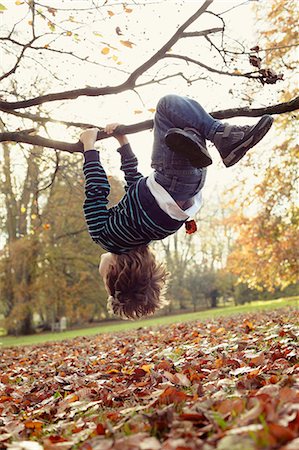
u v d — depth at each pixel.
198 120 3.50
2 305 36.19
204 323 13.34
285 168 16.16
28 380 6.77
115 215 3.54
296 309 14.78
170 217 3.46
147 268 3.53
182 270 45.00
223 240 44.88
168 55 5.49
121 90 5.62
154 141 3.59
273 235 17.98
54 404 4.50
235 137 3.43
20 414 4.37
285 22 12.83
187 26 5.24
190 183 3.55
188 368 4.93
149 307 3.55
